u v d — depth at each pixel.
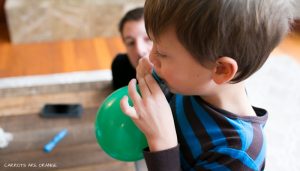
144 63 0.53
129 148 0.54
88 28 2.88
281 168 1.34
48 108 1.00
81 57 2.46
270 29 0.41
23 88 1.12
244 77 0.45
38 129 0.90
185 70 0.43
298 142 1.49
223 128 0.49
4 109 1.01
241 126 0.49
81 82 1.18
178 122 0.54
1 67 2.27
